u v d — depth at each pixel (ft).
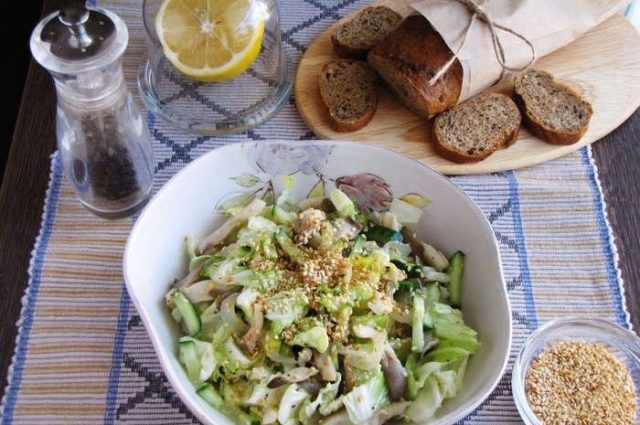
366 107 2.27
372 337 1.75
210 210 1.94
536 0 2.32
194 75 2.27
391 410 1.73
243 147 1.89
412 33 2.27
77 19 1.78
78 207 2.11
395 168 1.91
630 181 2.22
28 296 1.98
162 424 1.85
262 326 1.76
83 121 1.92
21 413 1.86
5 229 2.07
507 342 1.70
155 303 1.82
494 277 1.80
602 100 2.33
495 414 1.87
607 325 1.92
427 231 1.96
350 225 1.90
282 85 2.36
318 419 1.73
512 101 2.28
